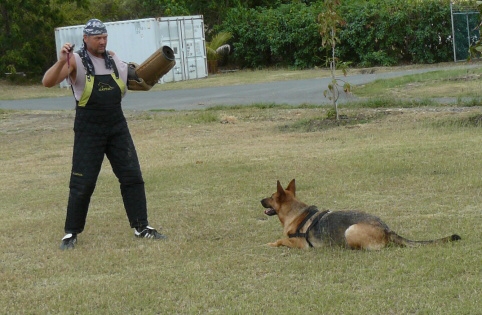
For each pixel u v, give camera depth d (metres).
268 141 13.03
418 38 29.28
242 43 34.25
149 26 29.23
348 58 31.28
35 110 21.33
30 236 7.37
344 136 12.81
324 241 6.11
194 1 37.31
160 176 10.12
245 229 7.20
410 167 9.58
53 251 6.71
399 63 30.38
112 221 7.82
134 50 29.67
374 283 5.23
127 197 7.06
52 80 6.44
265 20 33.38
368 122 14.14
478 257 5.63
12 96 27.69
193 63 30.72
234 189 9.10
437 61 29.69
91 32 6.50
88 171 6.80
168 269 5.94
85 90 6.61
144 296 5.28
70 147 14.10
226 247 6.57
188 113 17.59
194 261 6.16
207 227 7.35
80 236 7.27
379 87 20.31
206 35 37.38
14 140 15.33
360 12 30.30
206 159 11.40
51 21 34.47
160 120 16.62
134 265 6.16
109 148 6.95
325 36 14.23
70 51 6.46
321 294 5.08
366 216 6.07
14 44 34.09
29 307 5.20
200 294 5.26
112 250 6.64
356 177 9.27
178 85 27.55
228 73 32.69
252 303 5.00
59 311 5.08
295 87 22.91
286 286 5.33
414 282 5.20
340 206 7.80
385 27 29.75
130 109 19.81
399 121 13.84
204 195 8.88
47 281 5.82
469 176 8.77
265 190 8.95
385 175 9.27
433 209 7.45
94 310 5.07
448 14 28.77
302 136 13.28
